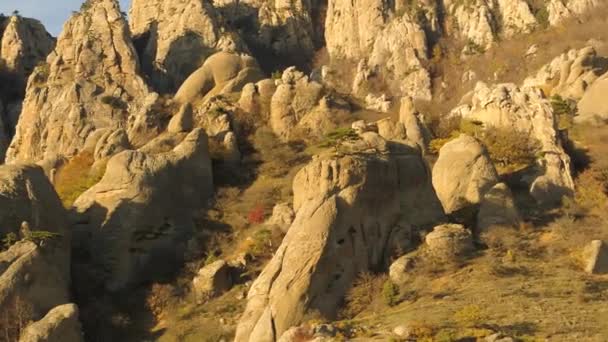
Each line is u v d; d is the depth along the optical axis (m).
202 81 70.56
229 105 64.25
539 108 55.19
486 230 44.81
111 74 98.31
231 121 61.47
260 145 59.34
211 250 48.00
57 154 83.56
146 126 63.97
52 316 39.47
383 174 43.41
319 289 39.12
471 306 36.72
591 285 38.94
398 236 42.69
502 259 41.72
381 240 42.41
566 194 49.75
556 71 86.75
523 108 56.19
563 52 105.25
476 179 48.00
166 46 115.19
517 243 43.34
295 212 45.16
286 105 62.56
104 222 48.50
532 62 116.50
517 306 36.78
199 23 117.12
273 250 45.94
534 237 44.38
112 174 50.03
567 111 61.72
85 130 88.31
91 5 104.81
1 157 108.50
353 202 41.88
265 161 57.75
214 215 50.78
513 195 50.12
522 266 41.12
